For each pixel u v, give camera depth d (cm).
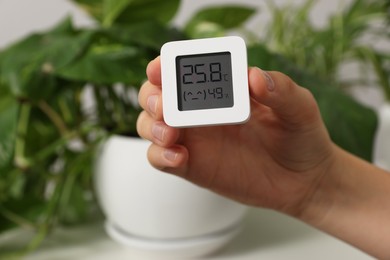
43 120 52
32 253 48
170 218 44
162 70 31
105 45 49
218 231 46
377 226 40
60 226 54
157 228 44
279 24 65
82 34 47
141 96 32
